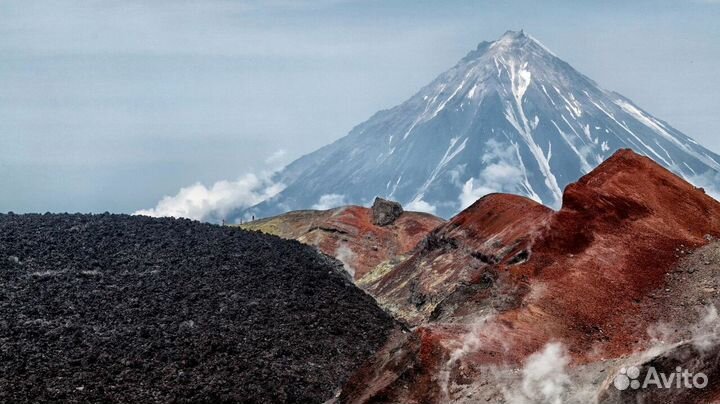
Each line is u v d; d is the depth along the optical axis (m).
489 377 58.94
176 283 85.56
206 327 77.00
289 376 71.19
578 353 60.78
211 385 66.75
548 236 71.19
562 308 64.69
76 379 65.06
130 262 89.44
